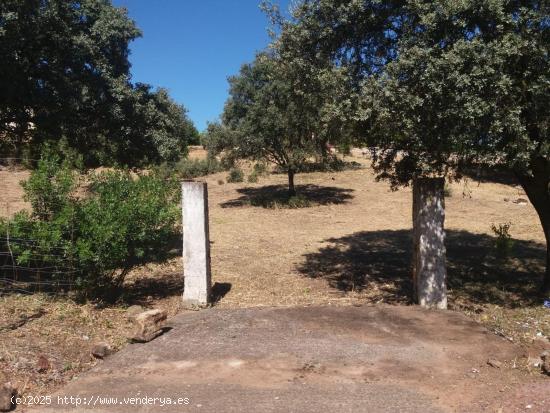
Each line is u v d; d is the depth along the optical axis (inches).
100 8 364.2
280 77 332.5
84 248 253.0
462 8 225.1
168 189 308.7
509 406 162.4
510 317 276.7
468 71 224.2
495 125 221.6
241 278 362.3
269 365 197.0
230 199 805.2
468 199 762.8
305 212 688.4
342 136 359.6
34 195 263.0
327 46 303.0
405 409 161.6
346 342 221.1
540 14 230.7
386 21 291.0
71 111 337.1
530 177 300.8
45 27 316.8
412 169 319.3
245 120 699.4
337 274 376.8
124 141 381.7
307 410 160.9
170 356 207.3
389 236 529.0
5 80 308.3
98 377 188.2
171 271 364.8
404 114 235.1
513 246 454.9
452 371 191.9
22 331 225.5
